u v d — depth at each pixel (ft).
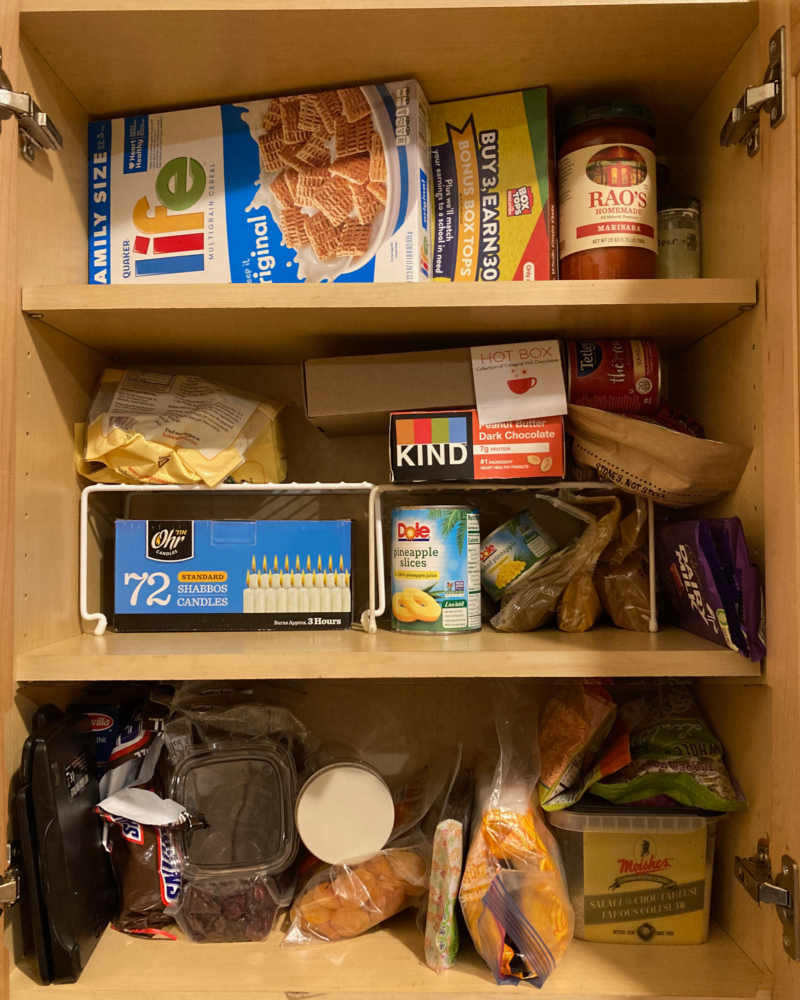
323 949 2.63
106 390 2.96
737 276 2.67
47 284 2.59
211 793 2.85
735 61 2.67
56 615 2.71
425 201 2.75
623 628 2.90
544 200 2.78
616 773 2.78
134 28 2.47
